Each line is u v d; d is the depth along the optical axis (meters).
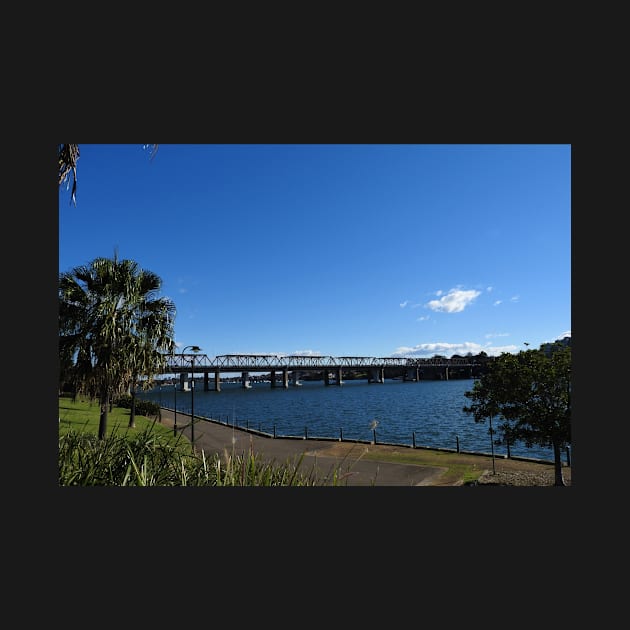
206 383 117.50
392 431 29.44
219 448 16.53
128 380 13.53
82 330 13.18
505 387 11.06
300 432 28.92
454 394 81.00
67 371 12.98
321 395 90.38
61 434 5.16
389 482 10.94
